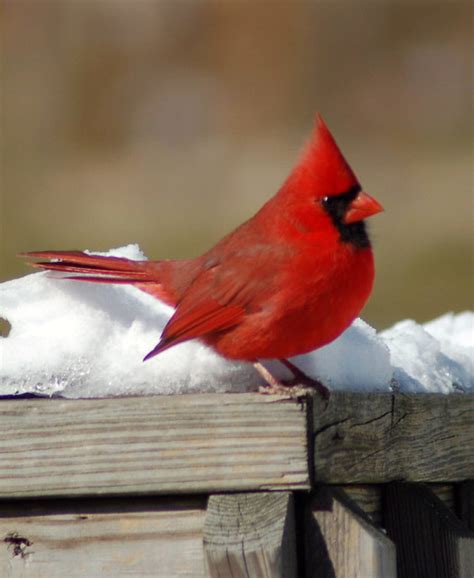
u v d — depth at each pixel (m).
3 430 5.68
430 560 6.07
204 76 28.27
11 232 21.48
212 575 5.30
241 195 23.23
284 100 28.27
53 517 5.73
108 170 25.27
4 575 5.75
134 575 5.64
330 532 5.46
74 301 6.27
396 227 20.81
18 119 27.27
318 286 6.07
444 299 17.92
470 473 6.51
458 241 19.92
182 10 28.41
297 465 5.43
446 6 28.47
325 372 6.20
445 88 28.34
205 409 5.52
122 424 5.59
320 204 6.12
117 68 28.00
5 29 28.02
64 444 5.64
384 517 6.20
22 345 5.97
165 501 5.64
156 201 23.05
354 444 5.72
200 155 26.25
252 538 5.29
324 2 28.53
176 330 6.05
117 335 6.06
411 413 6.09
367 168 25.47
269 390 5.61
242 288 6.14
